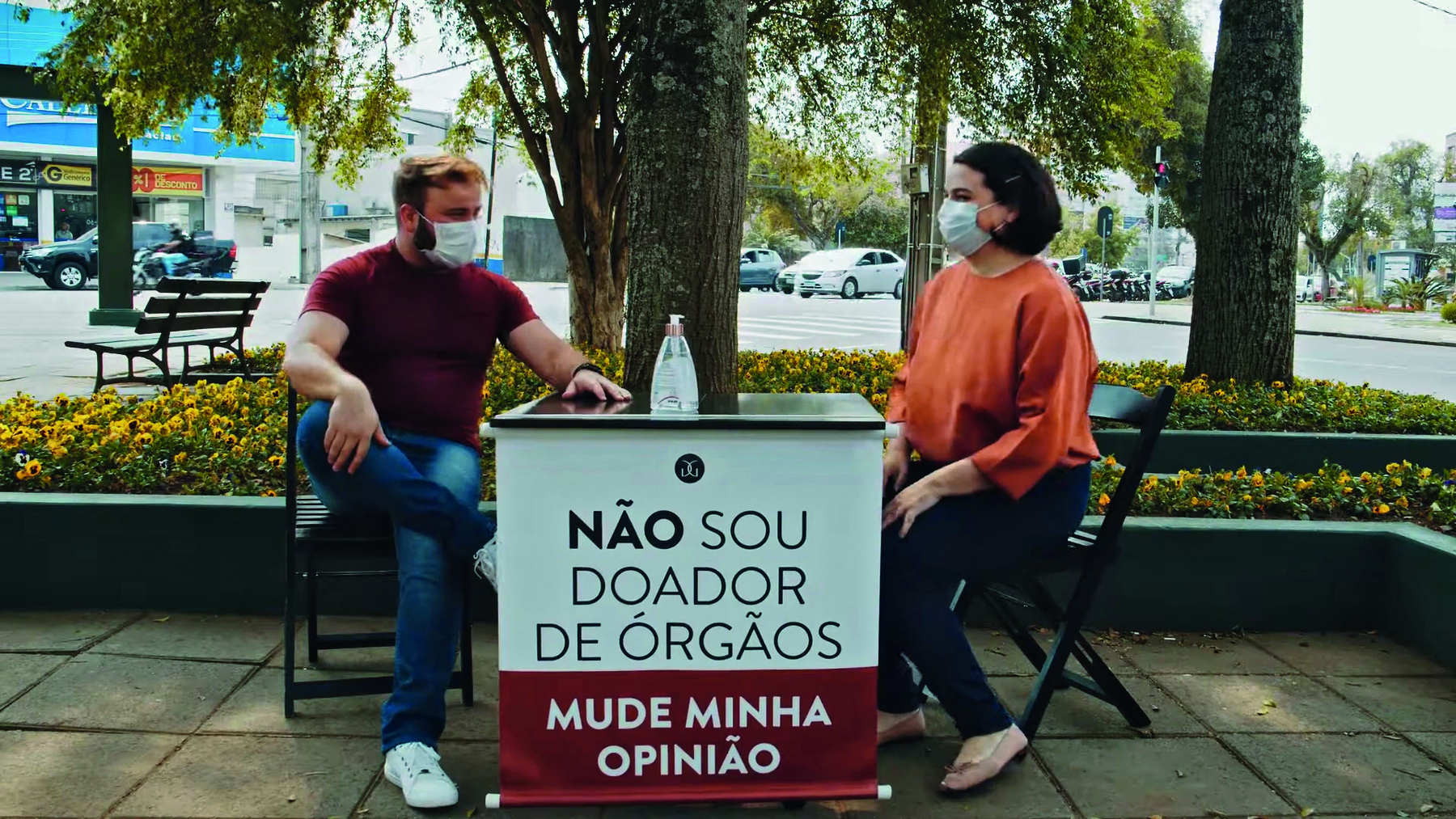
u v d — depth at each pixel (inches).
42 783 113.0
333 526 126.7
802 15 438.3
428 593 115.6
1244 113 311.4
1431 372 629.3
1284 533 162.7
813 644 103.0
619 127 406.6
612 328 414.6
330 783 114.7
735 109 216.1
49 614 161.0
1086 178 417.1
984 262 114.7
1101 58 393.7
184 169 1325.0
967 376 113.9
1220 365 321.4
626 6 402.6
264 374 383.9
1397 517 184.1
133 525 161.0
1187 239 2637.8
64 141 1243.2
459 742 125.0
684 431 100.1
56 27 902.4
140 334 330.0
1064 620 124.1
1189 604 163.6
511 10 387.5
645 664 102.1
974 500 112.8
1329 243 2062.0
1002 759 114.9
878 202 2290.8
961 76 413.4
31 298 924.0
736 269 221.0
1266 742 128.0
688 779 103.6
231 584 162.2
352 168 492.7
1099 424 272.2
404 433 127.5
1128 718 130.9
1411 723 133.8
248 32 343.6
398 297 126.1
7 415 221.3
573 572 101.0
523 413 104.3
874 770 104.9
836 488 101.7
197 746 122.0
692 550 101.3
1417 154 2341.3
